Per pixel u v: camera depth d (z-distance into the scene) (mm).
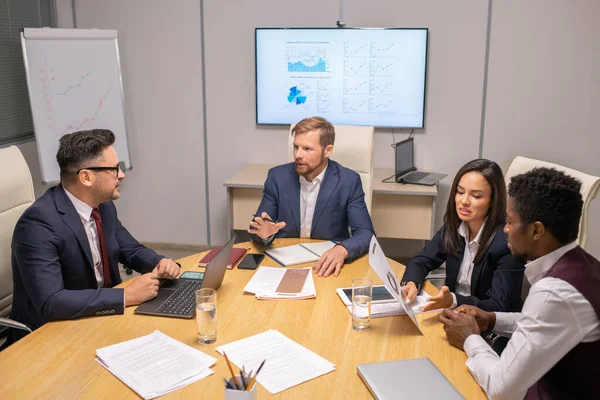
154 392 1377
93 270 2090
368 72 4043
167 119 4391
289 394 1387
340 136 2980
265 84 4176
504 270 2035
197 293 1678
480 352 1502
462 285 2262
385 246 4328
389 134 4164
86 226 2129
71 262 2020
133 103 4398
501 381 1371
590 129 3879
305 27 4051
